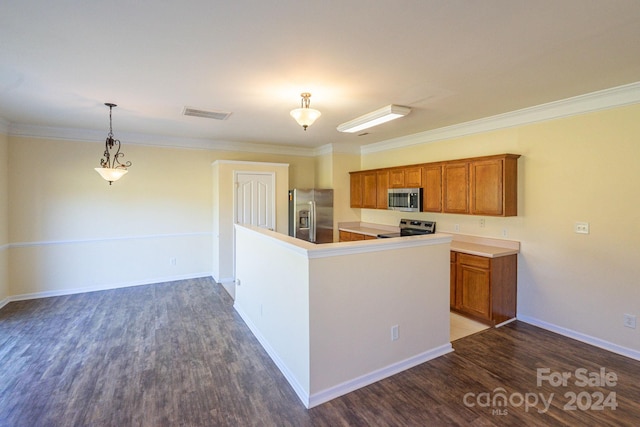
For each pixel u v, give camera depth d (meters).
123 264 5.30
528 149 3.76
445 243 3.14
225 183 5.57
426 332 3.01
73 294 4.92
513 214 3.83
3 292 4.39
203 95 3.19
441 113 3.87
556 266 3.55
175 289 5.20
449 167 4.42
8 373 2.74
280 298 2.85
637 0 1.64
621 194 3.05
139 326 3.76
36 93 3.14
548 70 2.57
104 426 2.12
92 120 4.26
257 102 3.42
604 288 3.19
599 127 3.18
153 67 2.52
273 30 1.96
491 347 3.24
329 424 2.15
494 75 2.67
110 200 5.16
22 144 4.57
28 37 2.04
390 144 5.74
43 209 4.72
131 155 5.27
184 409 2.30
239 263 4.21
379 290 2.71
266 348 3.18
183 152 5.65
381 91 3.05
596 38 2.05
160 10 1.74
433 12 1.76
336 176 6.29
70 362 2.93
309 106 3.54
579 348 3.20
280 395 2.47
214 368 2.85
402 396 2.45
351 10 1.74
